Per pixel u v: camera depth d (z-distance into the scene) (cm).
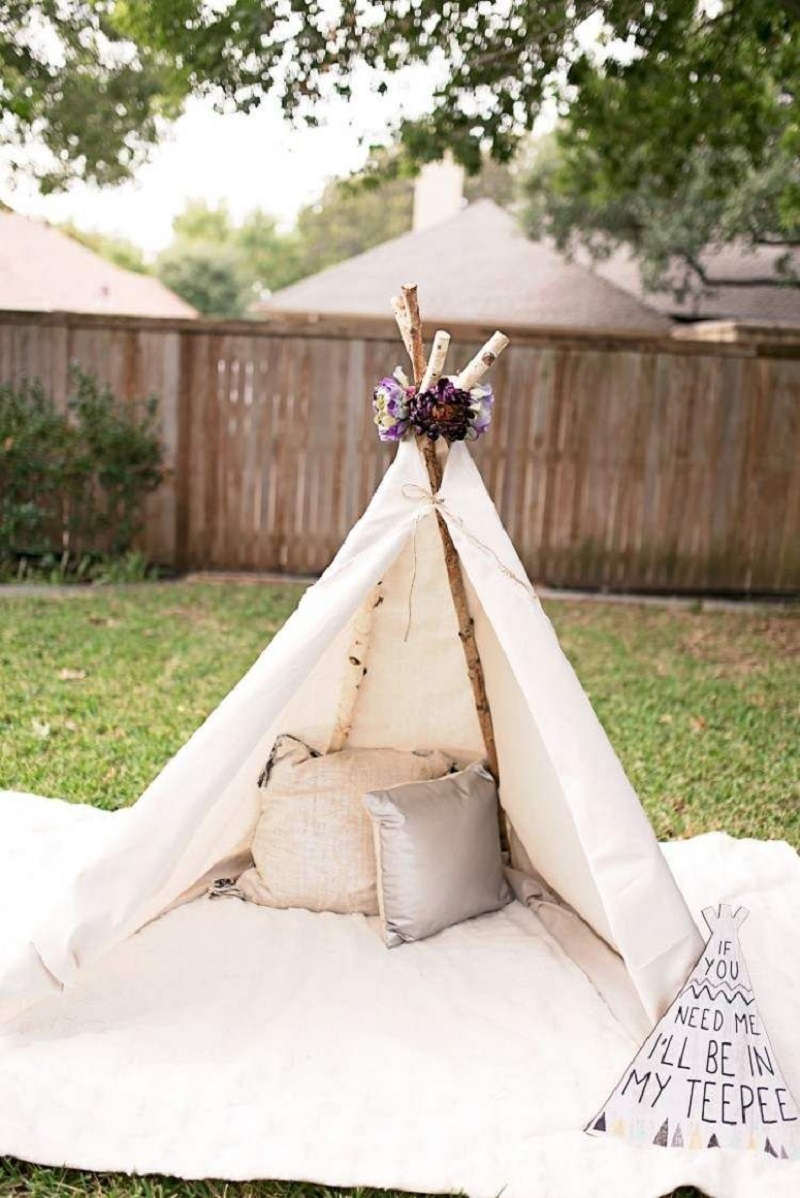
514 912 353
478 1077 265
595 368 927
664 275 1688
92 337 916
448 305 1439
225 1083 257
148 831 271
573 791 271
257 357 919
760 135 916
